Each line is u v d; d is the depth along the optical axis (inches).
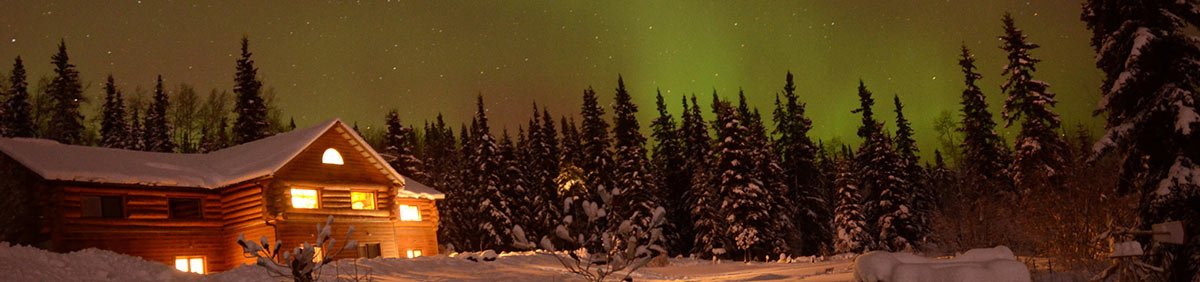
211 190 1240.8
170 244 1160.2
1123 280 459.2
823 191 2603.3
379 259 845.2
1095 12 674.2
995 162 1764.3
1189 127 577.9
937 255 1337.4
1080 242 656.4
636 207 2149.4
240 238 372.5
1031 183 911.0
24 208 1050.1
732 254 2037.4
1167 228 427.8
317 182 1261.1
